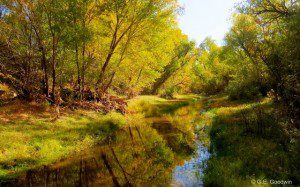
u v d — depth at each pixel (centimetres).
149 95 4938
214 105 3225
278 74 1759
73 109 2100
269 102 2173
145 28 2430
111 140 1700
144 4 2300
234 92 3288
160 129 2067
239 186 873
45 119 1738
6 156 1209
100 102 2506
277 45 1788
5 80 2122
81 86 2466
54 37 1955
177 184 1018
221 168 1042
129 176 1128
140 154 1420
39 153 1300
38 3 1841
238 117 1955
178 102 4194
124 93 3881
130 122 2323
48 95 2103
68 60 2233
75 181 1077
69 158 1352
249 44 2400
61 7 1909
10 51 2023
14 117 1652
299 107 1458
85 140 1582
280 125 1352
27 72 2019
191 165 1217
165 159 1328
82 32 1962
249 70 2859
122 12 2292
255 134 1392
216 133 1666
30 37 1956
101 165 1261
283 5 1977
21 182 1062
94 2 2231
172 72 5138
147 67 3206
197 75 6612
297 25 1538
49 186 1032
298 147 1059
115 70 2567
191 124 2208
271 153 1088
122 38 2505
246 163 1054
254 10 2169
